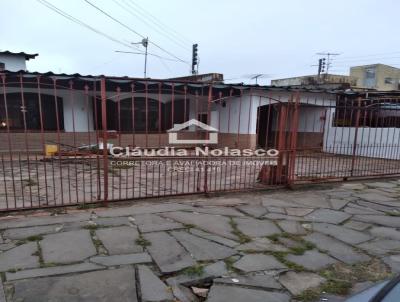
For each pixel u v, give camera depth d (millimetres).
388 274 2896
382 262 3133
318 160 8969
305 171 7969
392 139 10344
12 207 4508
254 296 2480
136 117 11820
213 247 3322
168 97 11984
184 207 4672
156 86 10000
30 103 10500
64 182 6312
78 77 8203
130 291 2471
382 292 1384
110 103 11445
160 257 3049
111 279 2627
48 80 8562
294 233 3814
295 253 3268
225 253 3195
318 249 3385
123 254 3084
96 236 3494
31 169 7656
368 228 4074
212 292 2514
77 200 4691
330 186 6434
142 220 4051
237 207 4766
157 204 4789
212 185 6301
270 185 6047
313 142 12906
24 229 3643
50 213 4234
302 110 13312
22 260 2900
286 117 5793
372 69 33312
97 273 2711
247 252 3242
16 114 10336
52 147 9242
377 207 5031
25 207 4273
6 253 3035
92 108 11375
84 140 11258
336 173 7668
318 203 5137
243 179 6871
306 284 2682
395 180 7316
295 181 6383
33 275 2641
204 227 3885
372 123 11164
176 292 2494
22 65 12594
